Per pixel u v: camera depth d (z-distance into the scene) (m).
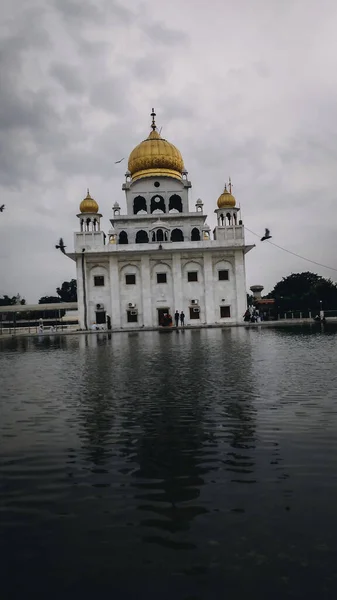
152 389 11.38
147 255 55.41
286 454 6.37
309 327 43.72
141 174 63.03
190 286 55.75
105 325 54.28
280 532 4.19
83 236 55.88
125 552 3.95
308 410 8.77
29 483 5.61
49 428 8.09
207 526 4.35
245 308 55.53
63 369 16.31
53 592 3.44
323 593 3.31
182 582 3.50
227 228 57.34
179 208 63.50
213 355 19.03
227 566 3.68
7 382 13.55
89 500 5.05
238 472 5.75
